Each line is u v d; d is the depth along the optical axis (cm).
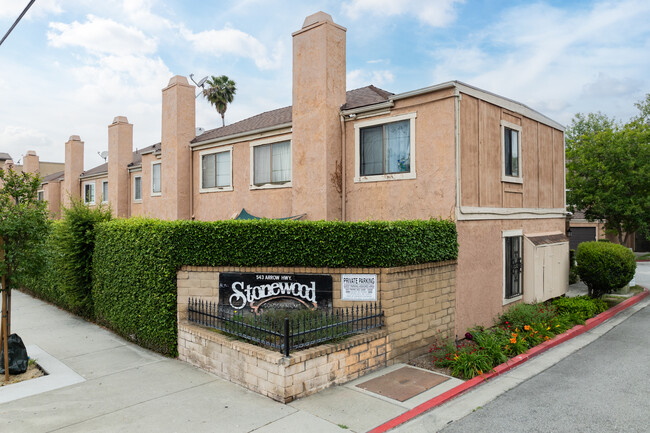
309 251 852
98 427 603
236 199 1584
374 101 1198
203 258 896
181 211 1766
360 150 1194
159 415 639
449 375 798
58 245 1223
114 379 789
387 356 839
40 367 861
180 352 907
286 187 1387
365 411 650
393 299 846
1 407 672
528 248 1262
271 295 867
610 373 824
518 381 788
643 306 1454
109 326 1156
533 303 1246
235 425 606
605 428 604
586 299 1335
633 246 3372
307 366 705
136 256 998
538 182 1383
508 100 1202
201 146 1738
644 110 2900
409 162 1080
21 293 1700
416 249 880
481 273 1081
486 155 1105
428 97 1031
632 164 2120
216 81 4647
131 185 2412
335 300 852
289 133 1372
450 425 616
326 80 1197
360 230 840
